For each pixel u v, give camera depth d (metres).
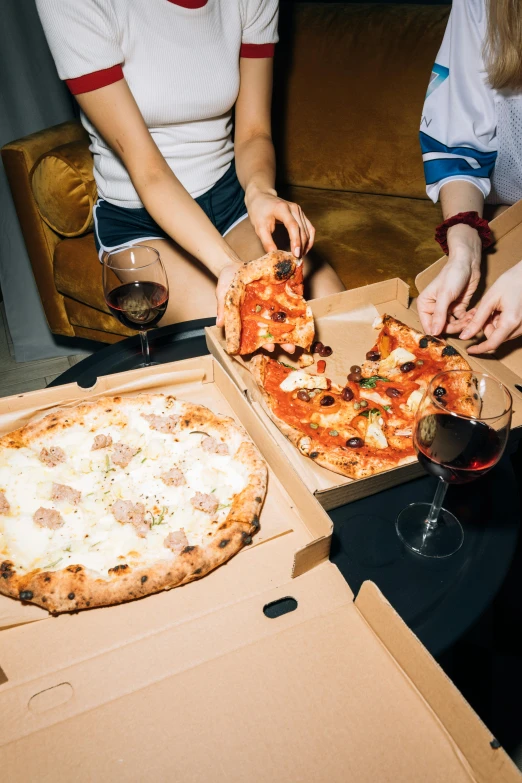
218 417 1.04
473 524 0.96
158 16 1.58
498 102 1.57
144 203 1.53
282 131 2.54
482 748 0.56
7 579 0.80
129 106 1.48
